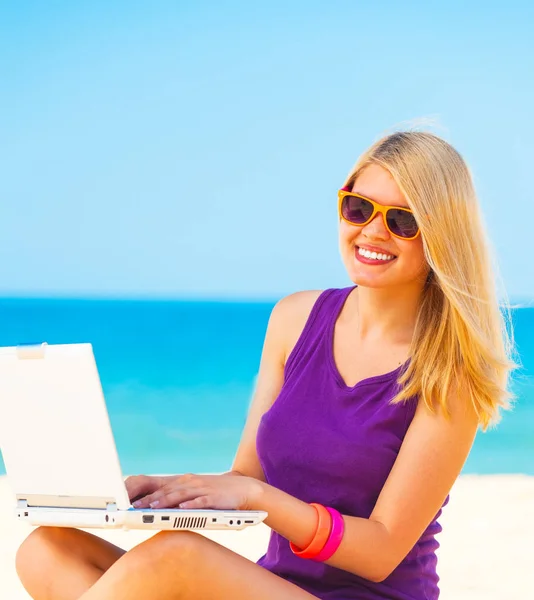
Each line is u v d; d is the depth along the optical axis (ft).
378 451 9.66
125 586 8.09
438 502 9.57
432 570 10.09
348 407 9.96
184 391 84.53
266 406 11.02
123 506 8.38
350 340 10.38
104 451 8.29
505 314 10.64
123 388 85.51
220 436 64.03
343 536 8.97
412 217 9.66
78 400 8.27
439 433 9.55
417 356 9.75
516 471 40.47
